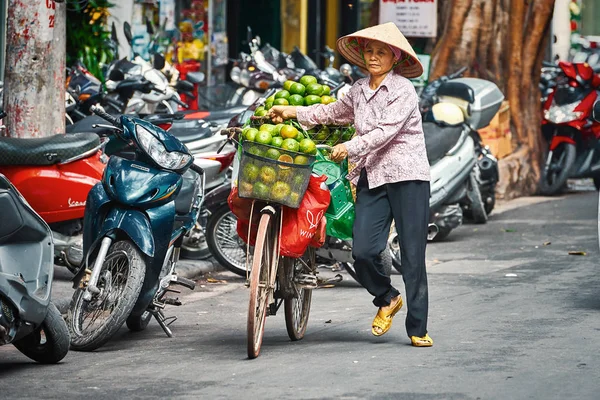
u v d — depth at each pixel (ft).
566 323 37.35
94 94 52.39
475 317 38.78
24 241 30.04
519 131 81.15
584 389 28.43
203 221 52.08
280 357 32.65
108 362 32.35
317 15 100.32
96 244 33.91
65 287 43.57
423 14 77.10
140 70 57.88
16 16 44.65
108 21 74.54
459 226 65.72
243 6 95.25
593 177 81.71
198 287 46.83
